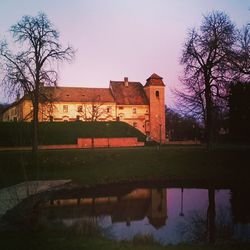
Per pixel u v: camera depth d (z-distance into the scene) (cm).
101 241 1579
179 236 2112
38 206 2333
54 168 4666
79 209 2847
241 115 6184
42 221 1978
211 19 6469
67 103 9962
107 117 10231
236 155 4941
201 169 4669
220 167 4700
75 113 10006
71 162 4847
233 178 4316
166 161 4934
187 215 2675
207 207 2950
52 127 7275
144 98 10669
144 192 3656
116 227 2306
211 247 1579
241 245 1625
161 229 2284
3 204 2378
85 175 4334
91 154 5053
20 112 7394
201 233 2175
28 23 4344
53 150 5316
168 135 11044
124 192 3641
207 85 4494
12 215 1980
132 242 1681
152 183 4156
